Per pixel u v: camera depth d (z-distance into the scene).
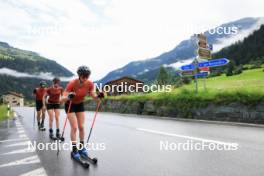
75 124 5.99
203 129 9.73
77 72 5.88
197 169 4.71
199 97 14.20
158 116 17.47
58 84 9.22
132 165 5.15
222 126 10.47
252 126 10.22
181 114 15.28
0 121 17.30
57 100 9.16
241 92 12.08
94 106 32.88
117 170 4.84
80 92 5.91
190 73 16.70
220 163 5.03
